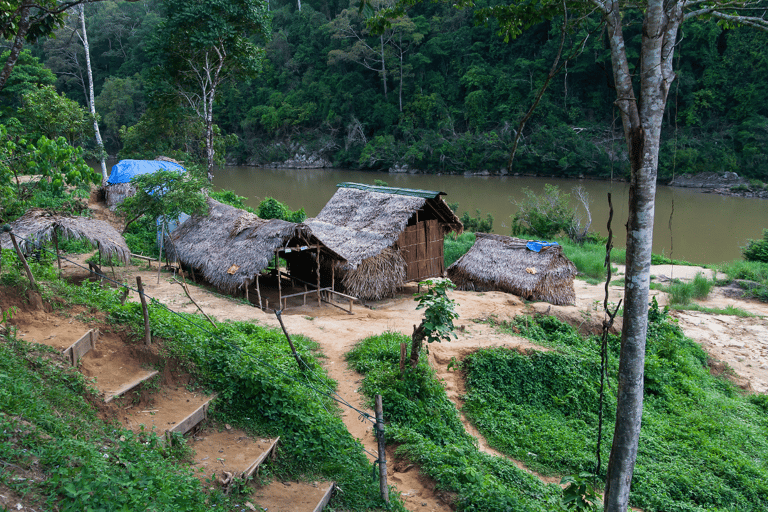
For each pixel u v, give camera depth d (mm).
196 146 45531
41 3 10398
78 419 5996
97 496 4527
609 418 12656
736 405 14711
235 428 7594
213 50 30000
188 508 5105
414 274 20219
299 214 30016
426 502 7445
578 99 63094
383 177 66438
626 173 55844
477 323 15766
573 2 6844
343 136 75938
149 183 17938
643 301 5922
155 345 8180
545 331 16891
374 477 7414
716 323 21188
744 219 43000
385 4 66125
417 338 10516
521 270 19500
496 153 62062
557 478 9641
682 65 59062
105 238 13203
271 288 19219
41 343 7379
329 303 17688
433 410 10203
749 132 54406
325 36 78438
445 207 20156
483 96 66625
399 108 73500
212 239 18203
